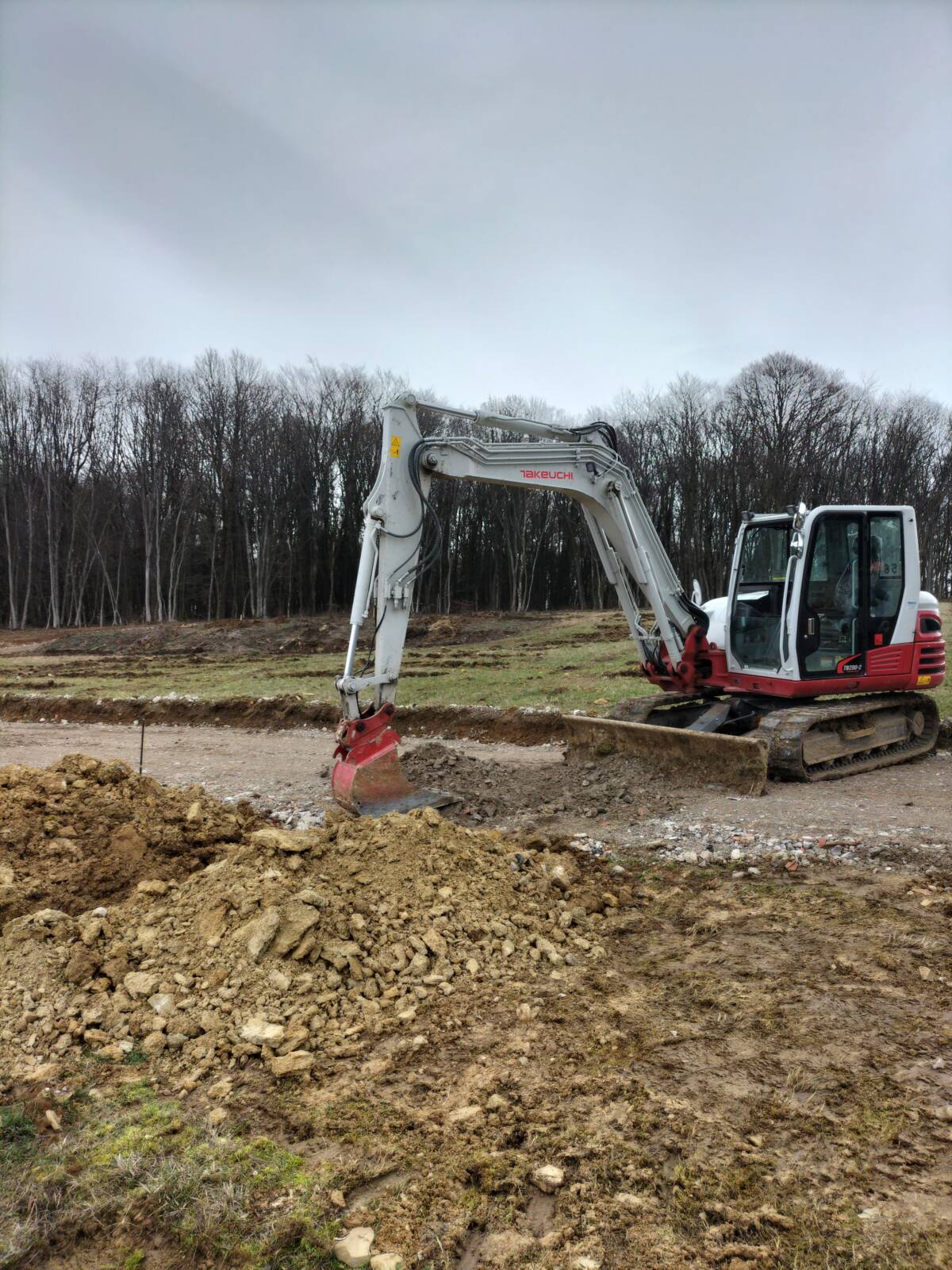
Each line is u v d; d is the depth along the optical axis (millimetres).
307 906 4828
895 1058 3793
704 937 5273
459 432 27953
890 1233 2766
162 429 49094
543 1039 4059
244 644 32625
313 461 48719
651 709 10758
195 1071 3852
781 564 10141
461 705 15156
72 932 4840
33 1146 3314
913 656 10031
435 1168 3158
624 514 9742
